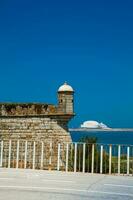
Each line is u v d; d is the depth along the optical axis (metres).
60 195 10.56
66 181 13.05
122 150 18.66
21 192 10.89
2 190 11.16
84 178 13.83
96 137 27.14
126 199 10.23
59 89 31.31
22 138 31.17
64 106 31.05
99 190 11.46
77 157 19.06
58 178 13.71
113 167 18.31
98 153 18.31
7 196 10.25
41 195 10.50
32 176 14.09
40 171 15.56
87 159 18.42
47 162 30.06
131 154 18.08
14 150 30.22
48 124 31.19
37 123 31.27
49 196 10.38
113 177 14.27
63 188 11.68
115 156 18.58
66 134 31.17
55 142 30.81
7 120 31.59
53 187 11.82
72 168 19.19
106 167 17.92
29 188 11.56
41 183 12.53
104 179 13.69
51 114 31.12
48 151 30.41
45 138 31.02
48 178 13.67
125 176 14.67
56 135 30.97
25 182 12.69
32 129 31.22
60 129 31.08
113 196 10.60
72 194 10.75
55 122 31.12
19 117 31.44
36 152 30.44
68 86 31.31
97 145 18.53
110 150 15.74
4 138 31.38
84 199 10.09
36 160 30.17
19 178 13.55
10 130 31.42
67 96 31.16
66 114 30.91
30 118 31.34
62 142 30.86
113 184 12.61
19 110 31.50
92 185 12.32
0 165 17.47
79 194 10.77
